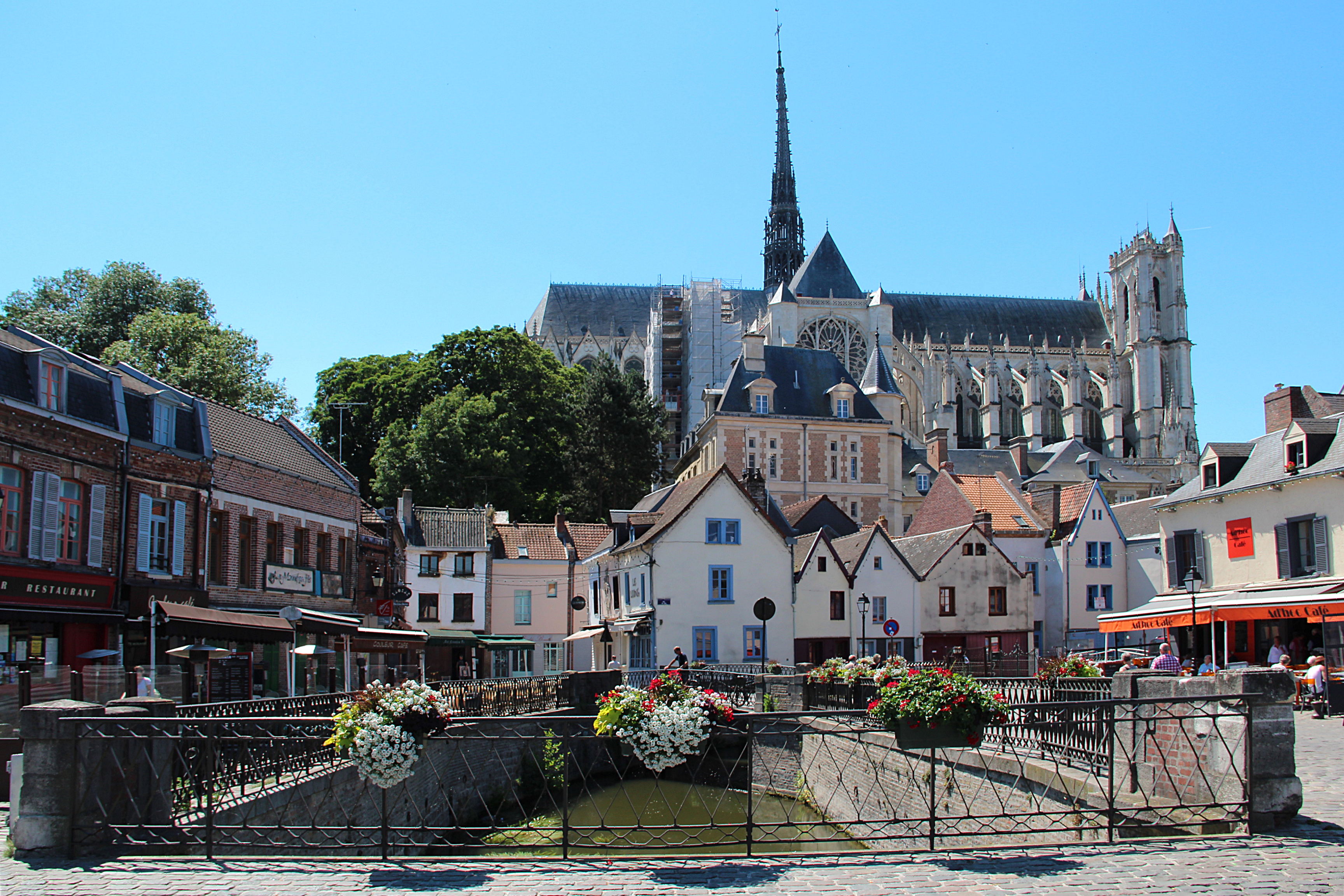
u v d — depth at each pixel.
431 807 19.66
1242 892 8.73
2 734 15.38
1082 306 125.81
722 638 41.31
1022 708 10.66
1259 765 10.87
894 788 19.03
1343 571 29.56
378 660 37.41
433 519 53.94
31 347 22.59
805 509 54.53
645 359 113.50
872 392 75.88
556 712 28.12
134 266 61.19
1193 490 36.31
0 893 9.04
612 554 46.50
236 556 29.11
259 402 55.75
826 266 101.06
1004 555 46.75
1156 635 47.12
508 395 68.81
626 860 10.16
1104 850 10.20
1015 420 110.62
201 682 25.69
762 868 9.80
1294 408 34.19
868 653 44.06
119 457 24.52
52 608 22.20
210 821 10.32
